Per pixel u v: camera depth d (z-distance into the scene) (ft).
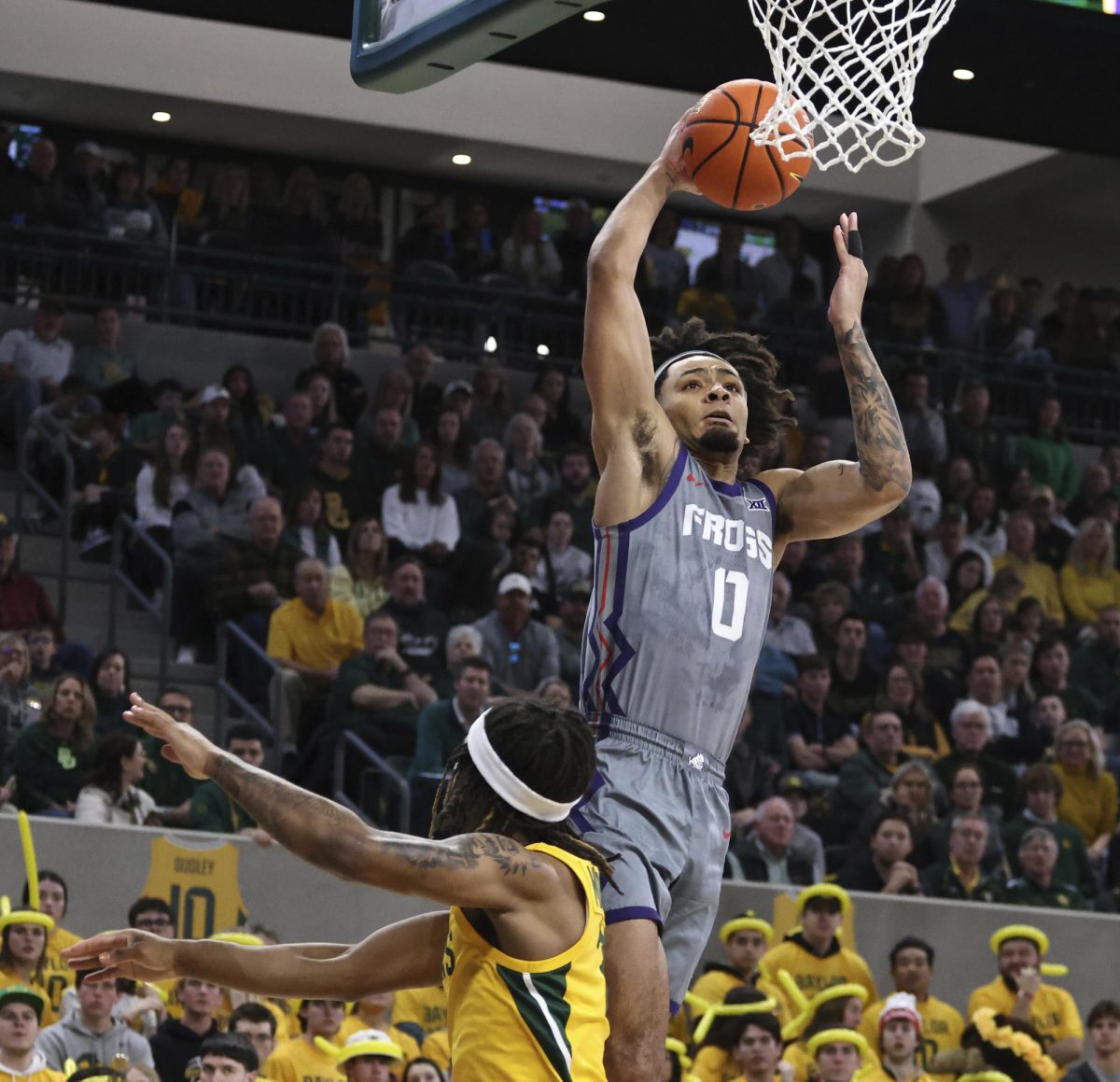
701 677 12.53
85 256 52.49
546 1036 10.62
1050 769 38.22
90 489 44.19
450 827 11.16
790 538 13.67
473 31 15.12
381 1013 28.55
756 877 34.65
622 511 12.62
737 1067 27.17
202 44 56.49
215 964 11.88
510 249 58.49
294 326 54.70
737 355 14.06
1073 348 61.16
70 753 32.48
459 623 41.55
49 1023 27.37
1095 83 43.16
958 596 48.24
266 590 40.09
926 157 62.85
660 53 42.29
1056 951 35.78
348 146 59.77
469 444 48.34
